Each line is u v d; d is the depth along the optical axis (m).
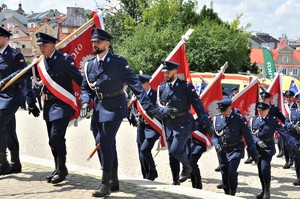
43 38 6.09
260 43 103.88
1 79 6.55
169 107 7.30
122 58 5.69
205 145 8.27
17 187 6.11
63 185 6.23
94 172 7.04
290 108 10.69
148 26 30.77
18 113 23.16
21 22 102.81
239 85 17.03
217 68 28.27
